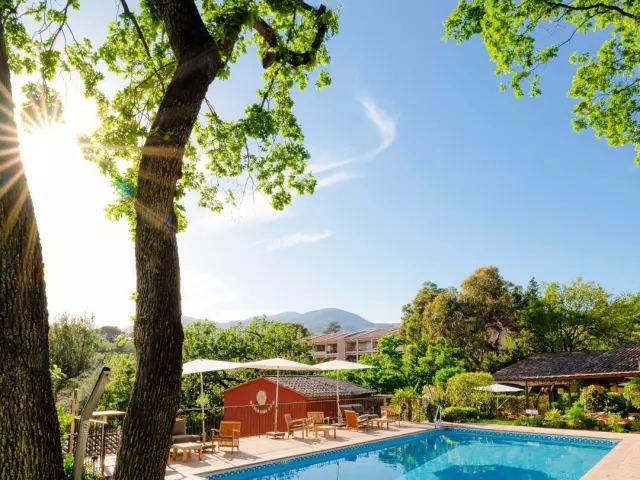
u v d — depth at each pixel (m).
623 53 10.69
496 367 41.78
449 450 16.59
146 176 4.14
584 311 43.69
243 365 16.72
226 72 6.08
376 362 34.25
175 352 4.05
